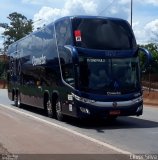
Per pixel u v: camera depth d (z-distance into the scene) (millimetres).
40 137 13820
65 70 18016
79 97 16906
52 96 20094
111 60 17266
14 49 29625
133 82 17422
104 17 17891
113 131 16062
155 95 35812
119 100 17094
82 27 17422
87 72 17000
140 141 13562
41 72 21984
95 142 12906
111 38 17562
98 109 16922
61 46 18547
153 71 62094
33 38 24078
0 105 30109
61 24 18766
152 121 19672
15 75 28953
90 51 17109
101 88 17000
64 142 12773
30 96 24734
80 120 19750
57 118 19625
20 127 16547
